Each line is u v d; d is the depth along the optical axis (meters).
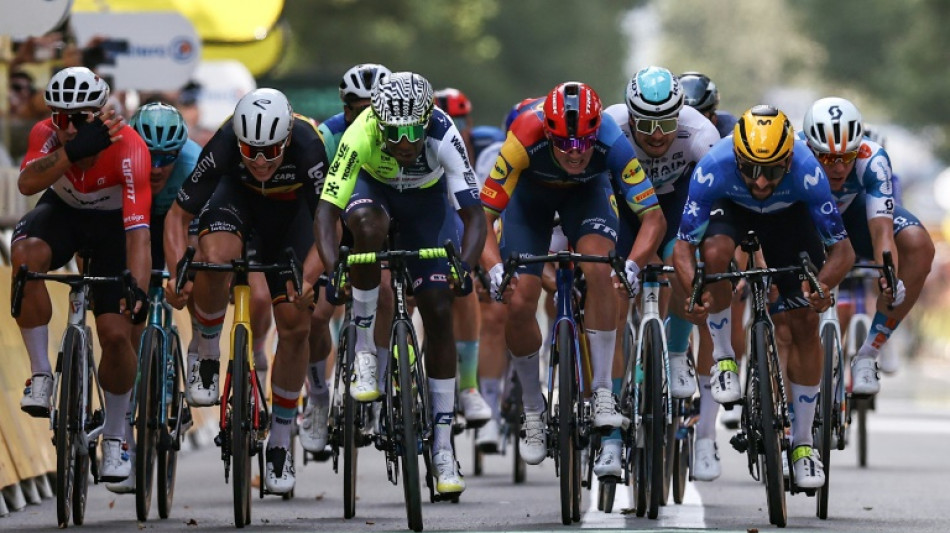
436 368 25.08
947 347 118.56
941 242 134.00
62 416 25.55
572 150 24.92
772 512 25.42
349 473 27.48
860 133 27.67
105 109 26.00
